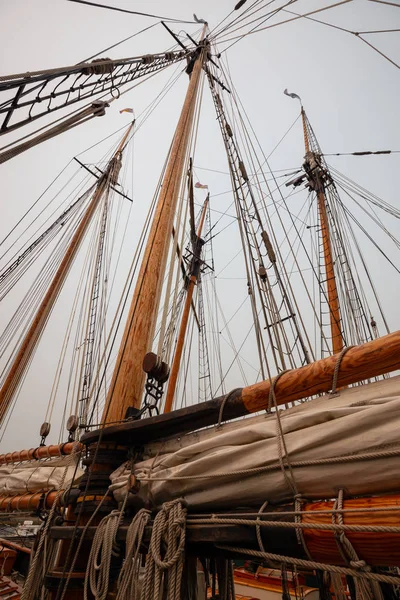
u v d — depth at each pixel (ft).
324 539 4.94
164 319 11.64
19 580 23.70
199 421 7.95
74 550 8.93
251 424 6.88
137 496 8.00
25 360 31.96
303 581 23.06
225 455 6.40
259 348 9.30
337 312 38.70
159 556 5.88
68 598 8.27
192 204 31.94
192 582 7.59
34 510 13.55
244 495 6.15
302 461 5.54
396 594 15.44
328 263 42.57
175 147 19.29
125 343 12.33
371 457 4.84
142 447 9.14
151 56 18.93
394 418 4.90
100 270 34.73
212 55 33.91
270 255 14.80
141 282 13.71
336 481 5.21
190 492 6.94
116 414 10.87
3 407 28.99
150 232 15.81
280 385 6.64
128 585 6.34
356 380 6.06
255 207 16.05
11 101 8.91
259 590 23.71
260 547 5.53
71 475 13.07
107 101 14.67
